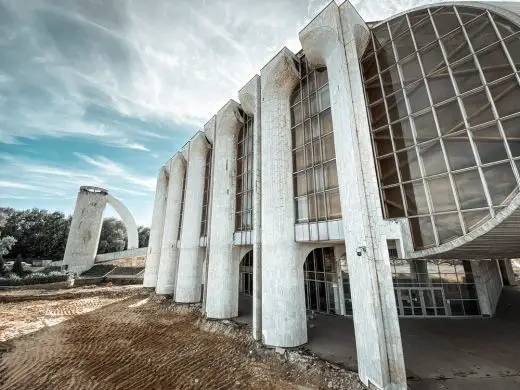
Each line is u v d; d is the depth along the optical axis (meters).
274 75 14.64
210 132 22.80
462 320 15.71
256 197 14.58
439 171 8.78
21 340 13.99
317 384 8.98
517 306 19.06
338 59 11.20
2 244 39.56
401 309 17.20
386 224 9.37
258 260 13.77
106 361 11.25
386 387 7.72
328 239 11.41
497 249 10.09
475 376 8.63
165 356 11.73
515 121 7.45
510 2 9.52
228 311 16.72
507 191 7.25
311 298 18.66
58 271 38.03
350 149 9.99
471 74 8.66
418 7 10.77
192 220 22.94
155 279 30.53
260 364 10.73
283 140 14.19
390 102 10.86
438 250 8.38
